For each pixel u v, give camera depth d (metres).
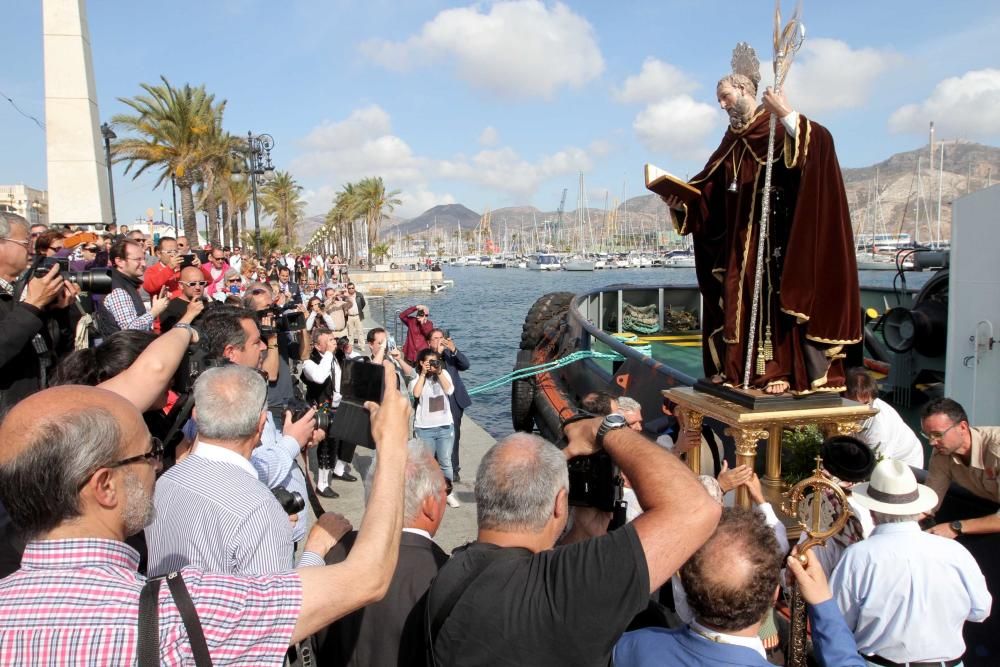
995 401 5.29
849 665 2.28
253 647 1.51
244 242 54.12
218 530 2.42
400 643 2.15
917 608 2.82
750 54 3.59
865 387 4.18
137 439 1.65
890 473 2.94
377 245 91.12
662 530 1.67
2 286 3.93
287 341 6.75
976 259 5.44
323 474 7.14
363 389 2.29
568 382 9.76
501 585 1.75
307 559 2.47
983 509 3.71
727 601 1.96
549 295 12.25
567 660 1.65
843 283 3.40
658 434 5.23
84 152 14.86
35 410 1.56
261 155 23.94
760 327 3.59
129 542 2.89
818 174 3.35
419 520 2.45
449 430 7.16
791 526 3.54
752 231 3.58
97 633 1.41
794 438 3.70
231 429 2.62
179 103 29.47
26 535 1.51
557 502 2.04
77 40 14.65
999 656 3.50
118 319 5.06
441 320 40.31
